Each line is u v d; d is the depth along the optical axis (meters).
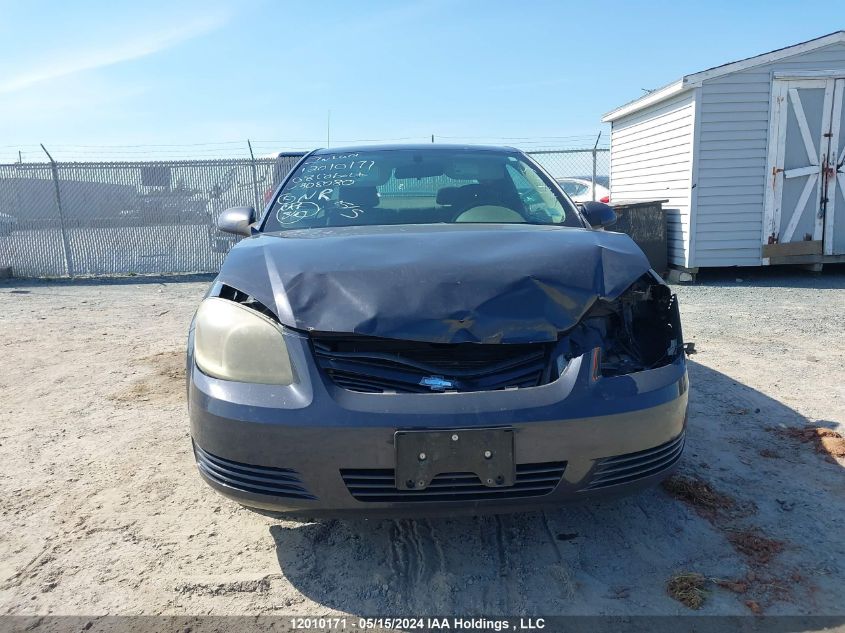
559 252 2.57
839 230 9.52
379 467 2.09
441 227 3.10
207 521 2.88
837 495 3.01
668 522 2.80
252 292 2.37
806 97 9.17
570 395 2.15
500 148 4.06
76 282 11.27
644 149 10.82
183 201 11.81
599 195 12.73
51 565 2.55
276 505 2.19
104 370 5.27
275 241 2.81
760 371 4.95
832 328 6.34
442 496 2.14
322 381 2.14
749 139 9.24
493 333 2.21
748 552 2.56
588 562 2.53
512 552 2.60
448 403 2.09
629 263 2.60
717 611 2.22
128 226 11.80
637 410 2.21
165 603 2.32
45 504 3.03
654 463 2.33
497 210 3.42
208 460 2.31
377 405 2.09
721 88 9.12
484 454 2.08
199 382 2.31
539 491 2.18
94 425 4.03
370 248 2.61
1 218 11.48
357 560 2.57
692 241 9.44
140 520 2.89
